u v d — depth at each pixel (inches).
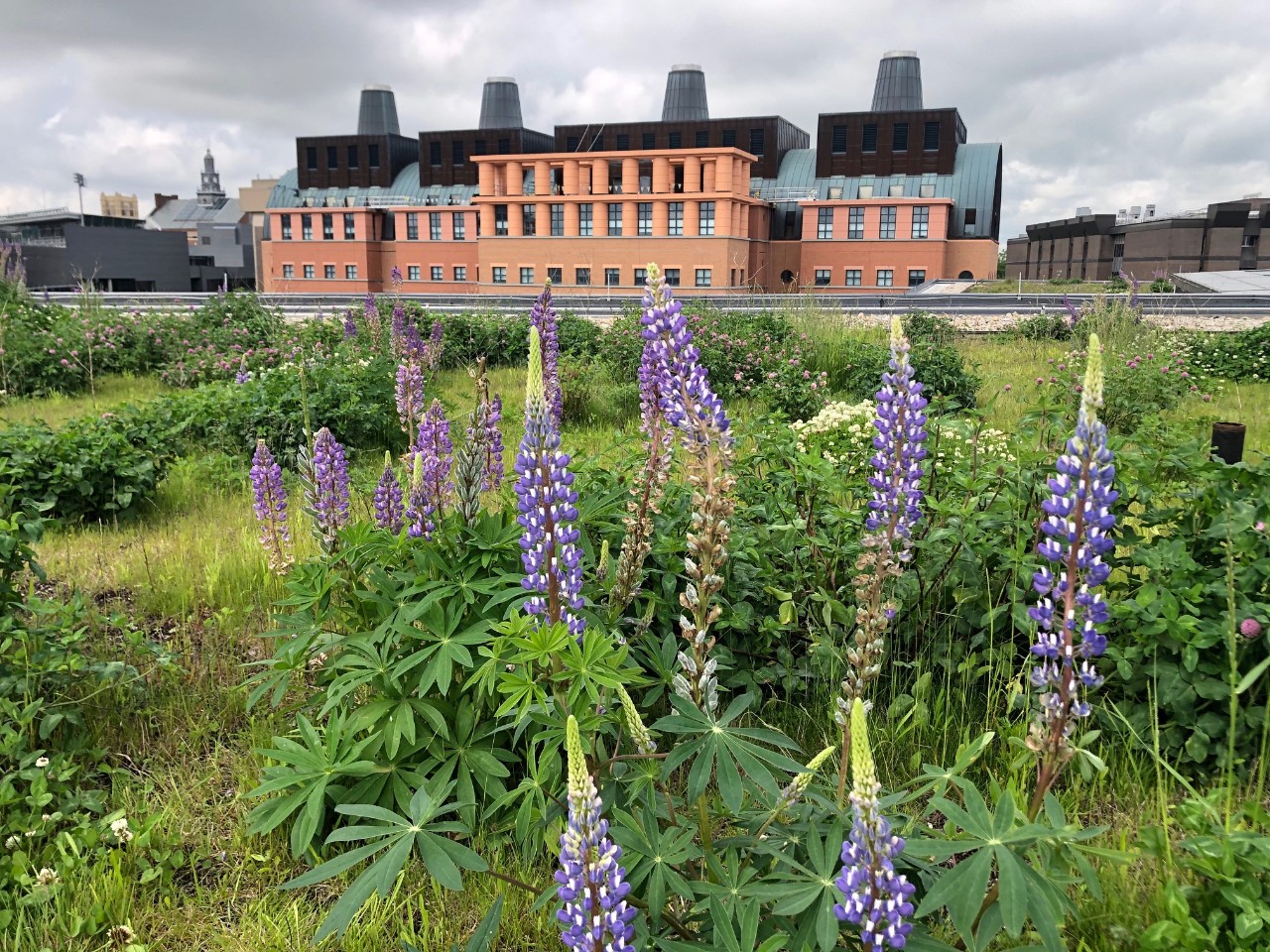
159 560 287.0
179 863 150.6
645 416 160.6
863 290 2527.1
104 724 188.2
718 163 2364.7
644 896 115.2
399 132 4350.4
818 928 93.7
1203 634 155.3
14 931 134.0
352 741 153.3
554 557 122.0
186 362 686.5
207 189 6441.9
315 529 204.7
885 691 188.1
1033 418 224.5
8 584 192.7
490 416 230.1
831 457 263.6
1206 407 529.3
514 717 146.6
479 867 110.0
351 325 738.2
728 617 190.5
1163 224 2684.5
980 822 97.1
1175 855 130.7
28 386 647.1
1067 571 104.1
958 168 2679.6
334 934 134.4
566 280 2511.1
